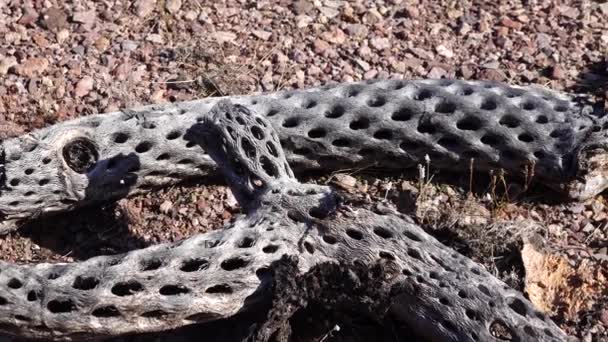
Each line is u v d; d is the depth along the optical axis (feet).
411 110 2.79
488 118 2.78
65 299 2.34
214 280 2.38
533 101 2.81
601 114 2.79
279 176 2.55
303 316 2.52
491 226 2.71
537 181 2.83
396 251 2.45
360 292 2.42
